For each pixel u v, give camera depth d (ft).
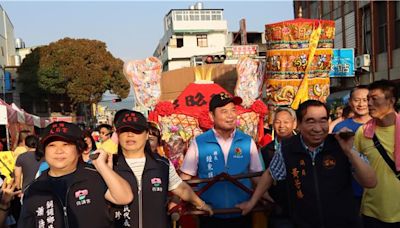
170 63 151.02
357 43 56.13
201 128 17.11
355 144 13.01
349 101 15.93
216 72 21.88
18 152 24.58
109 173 9.33
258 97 19.63
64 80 100.22
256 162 13.19
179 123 17.04
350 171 10.52
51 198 9.33
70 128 9.61
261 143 17.72
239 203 12.38
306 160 10.62
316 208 10.45
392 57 49.16
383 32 51.37
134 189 10.38
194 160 12.92
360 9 55.67
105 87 103.81
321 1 67.00
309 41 21.76
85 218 9.43
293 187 10.84
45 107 112.88
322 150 10.52
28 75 101.65
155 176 10.69
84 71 99.86
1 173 18.80
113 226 10.16
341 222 10.39
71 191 9.46
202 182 12.21
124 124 10.50
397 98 12.60
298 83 22.00
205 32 155.63
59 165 9.50
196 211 11.75
